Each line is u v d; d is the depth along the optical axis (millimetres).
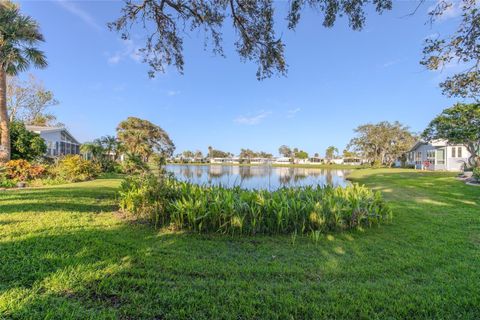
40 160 13375
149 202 4426
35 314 1755
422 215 5211
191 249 3139
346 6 3646
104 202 5859
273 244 3420
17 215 4184
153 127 41406
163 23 4992
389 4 3467
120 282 2248
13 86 22781
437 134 15680
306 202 4355
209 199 4383
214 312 1888
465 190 9016
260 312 1908
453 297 2133
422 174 17188
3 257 2537
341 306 1991
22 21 10602
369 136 38438
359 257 2986
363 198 4809
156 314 1846
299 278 2455
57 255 2670
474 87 4184
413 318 1881
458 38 3283
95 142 17031
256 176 17688
